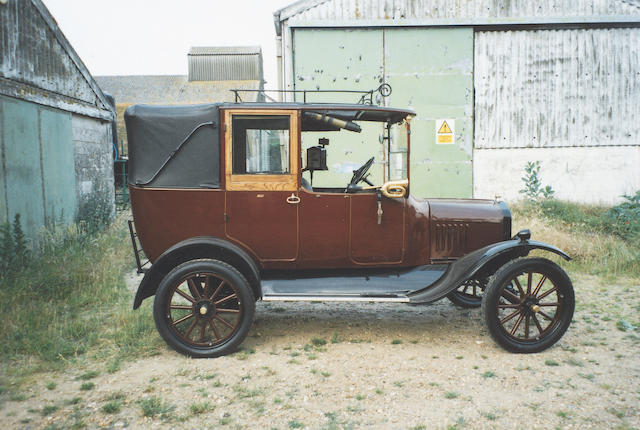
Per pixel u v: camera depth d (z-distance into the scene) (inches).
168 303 142.0
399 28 368.5
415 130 377.4
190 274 141.9
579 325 168.1
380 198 155.3
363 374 131.0
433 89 374.3
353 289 152.3
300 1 362.9
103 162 375.9
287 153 151.0
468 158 380.8
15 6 251.8
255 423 106.0
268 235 152.8
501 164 382.6
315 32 366.9
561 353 145.0
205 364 138.1
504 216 166.4
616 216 308.3
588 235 287.6
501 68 376.2
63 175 304.0
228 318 177.3
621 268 236.8
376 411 110.8
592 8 367.9
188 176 149.9
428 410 111.2
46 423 106.0
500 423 105.1
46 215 279.3
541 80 377.4
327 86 371.2
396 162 163.0
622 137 380.8
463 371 132.8
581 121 380.5
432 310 191.8
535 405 113.0
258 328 169.6
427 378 128.5
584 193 384.5
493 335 144.7
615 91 378.0
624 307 185.8
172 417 108.6
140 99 1696.6
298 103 152.7
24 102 258.1
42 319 167.2
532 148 381.4
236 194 150.7
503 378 128.1
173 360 140.8
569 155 381.7
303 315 185.2
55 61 296.8
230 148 149.5
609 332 161.3
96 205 345.4
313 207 153.0
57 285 202.5
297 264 155.8
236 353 146.1
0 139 233.8
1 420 106.8
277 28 374.0
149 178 149.9
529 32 374.3
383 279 157.3
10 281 200.7
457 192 382.9
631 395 117.6
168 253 142.7
